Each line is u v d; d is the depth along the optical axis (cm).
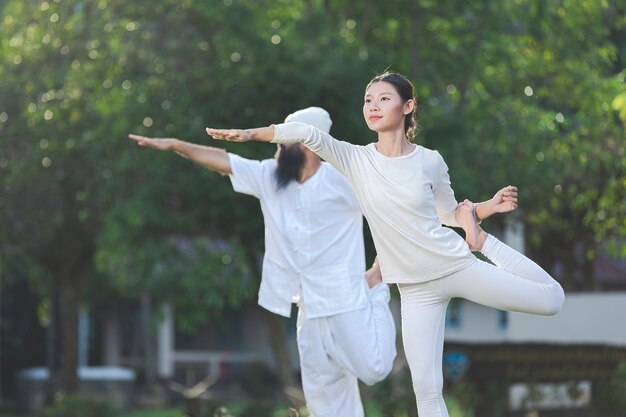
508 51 3844
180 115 3397
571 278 5078
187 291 4181
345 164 1351
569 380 3653
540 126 4150
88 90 3941
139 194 3347
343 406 1778
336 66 3262
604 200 4312
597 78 4175
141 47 3650
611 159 4266
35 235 4831
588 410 3738
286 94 3309
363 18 3838
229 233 3444
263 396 7219
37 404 6175
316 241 1770
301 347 1780
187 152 1767
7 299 6844
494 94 3962
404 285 1355
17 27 4144
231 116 3353
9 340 6719
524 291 1305
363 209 1361
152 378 7294
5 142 4169
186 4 3591
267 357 7962
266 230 1798
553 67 4147
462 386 3541
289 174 1777
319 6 3741
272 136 1317
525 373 3591
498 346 3556
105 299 7225
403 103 1331
